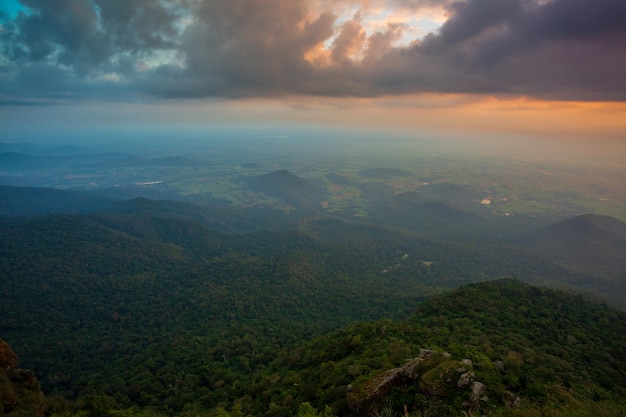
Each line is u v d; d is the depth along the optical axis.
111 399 45.97
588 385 26.55
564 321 45.91
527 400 21.84
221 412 34.91
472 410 19.77
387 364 29.39
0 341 32.59
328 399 28.05
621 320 47.09
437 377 22.20
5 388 29.80
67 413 32.00
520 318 45.56
